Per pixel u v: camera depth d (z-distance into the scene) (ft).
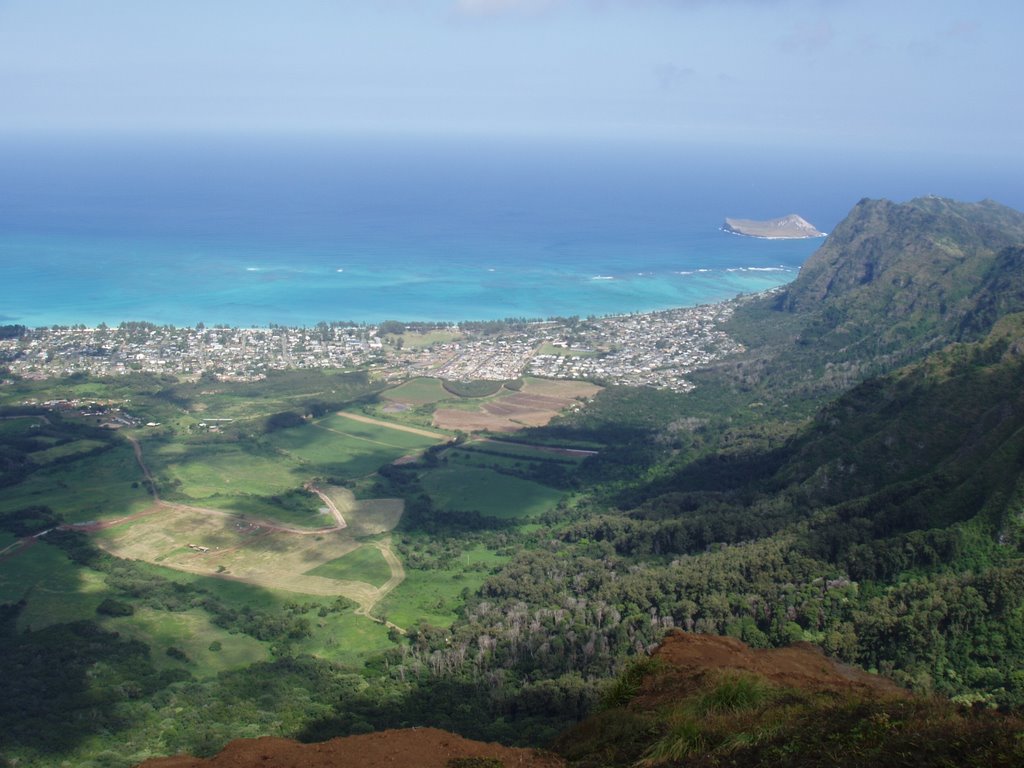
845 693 105.81
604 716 109.09
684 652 128.98
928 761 76.28
